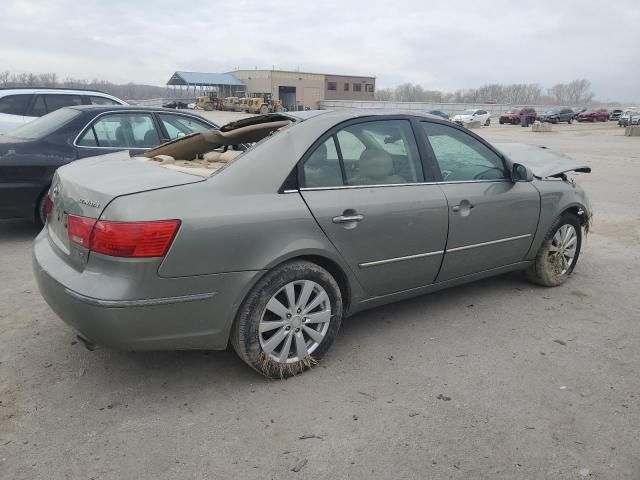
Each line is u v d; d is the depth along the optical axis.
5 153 5.45
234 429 2.67
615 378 3.27
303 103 92.31
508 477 2.40
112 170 3.19
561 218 4.70
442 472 2.41
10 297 4.24
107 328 2.59
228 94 89.56
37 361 3.26
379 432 2.68
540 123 37.34
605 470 2.46
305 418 2.77
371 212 3.30
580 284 4.96
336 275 3.33
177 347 2.78
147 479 2.32
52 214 3.24
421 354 3.49
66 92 8.76
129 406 2.83
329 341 3.29
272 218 2.90
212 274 2.74
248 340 2.94
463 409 2.89
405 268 3.59
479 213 3.93
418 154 3.71
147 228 2.57
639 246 6.36
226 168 2.95
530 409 2.91
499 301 4.47
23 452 2.45
